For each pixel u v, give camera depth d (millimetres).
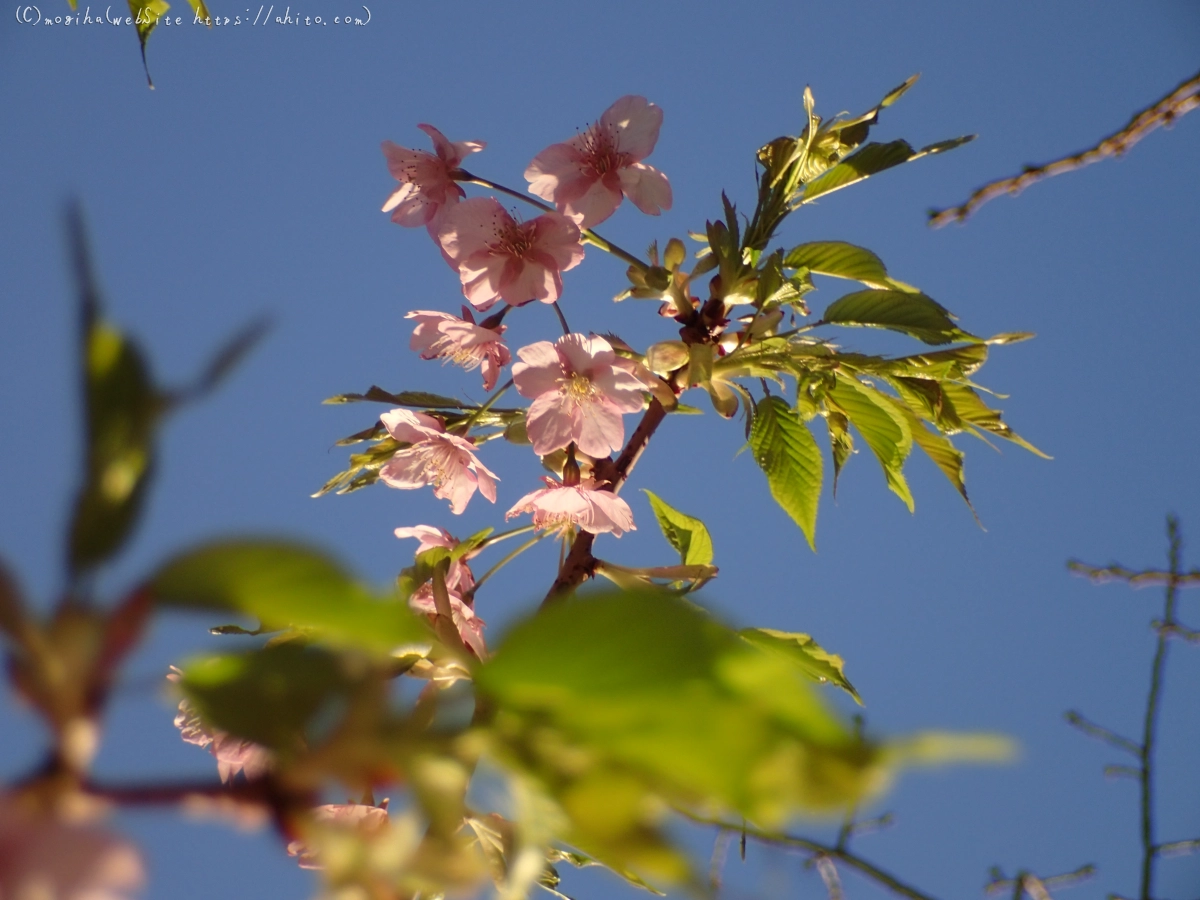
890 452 1197
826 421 1242
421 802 193
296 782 200
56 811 167
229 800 196
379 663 211
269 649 216
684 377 1213
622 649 181
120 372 175
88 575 175
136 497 176
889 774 158
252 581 177
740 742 170
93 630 176
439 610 897
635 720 176
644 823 186
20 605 174
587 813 185
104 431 175
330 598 178
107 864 155
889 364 1214
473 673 183
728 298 1220
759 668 178
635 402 1230
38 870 153
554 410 1224
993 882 870
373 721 203
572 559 1069
